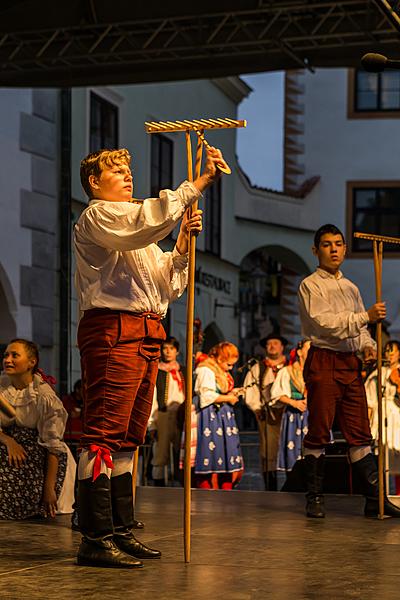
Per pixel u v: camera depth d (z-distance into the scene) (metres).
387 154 31.97
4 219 16.58
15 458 6.43
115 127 21.80
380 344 6.44
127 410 4.55
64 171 18.16
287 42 12.26
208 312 27.75
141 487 8.34
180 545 5.07
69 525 6.03
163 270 4.68
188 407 4.58
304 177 32.44
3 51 12.94
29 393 6.53
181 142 25.61
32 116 17.42
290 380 11.41
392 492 12.05
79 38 12.53
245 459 19.73
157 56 12.83
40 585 4.00
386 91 32.16
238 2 11.59
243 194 30.25
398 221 31.83
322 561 4.60
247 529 5.71
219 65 12.95
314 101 32.34
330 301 6.61
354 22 11.79
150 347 4.64
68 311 18.02
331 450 9.34
